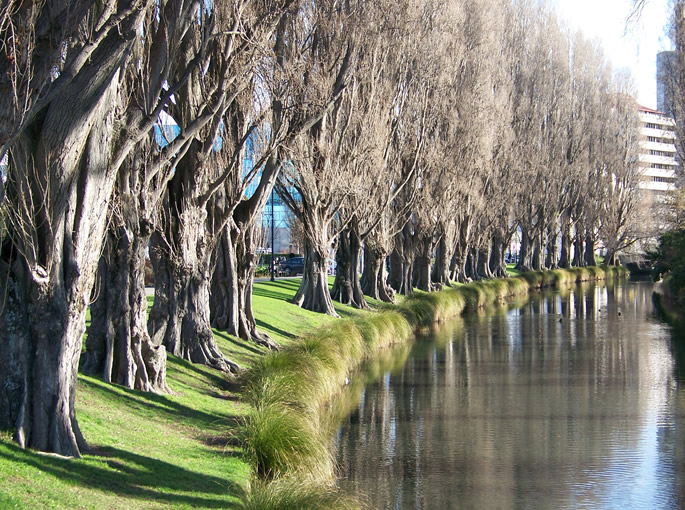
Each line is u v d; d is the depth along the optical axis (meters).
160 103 11.45
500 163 57.62
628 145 84.44
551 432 17.44
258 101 20.83
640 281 78.38
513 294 58.22
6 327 9.81
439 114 42.66
